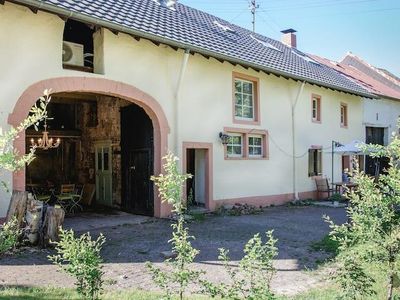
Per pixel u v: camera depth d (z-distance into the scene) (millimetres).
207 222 10086
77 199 13609
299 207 13680
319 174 16516
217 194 11938
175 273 3580
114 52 9344
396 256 3475
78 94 12680
